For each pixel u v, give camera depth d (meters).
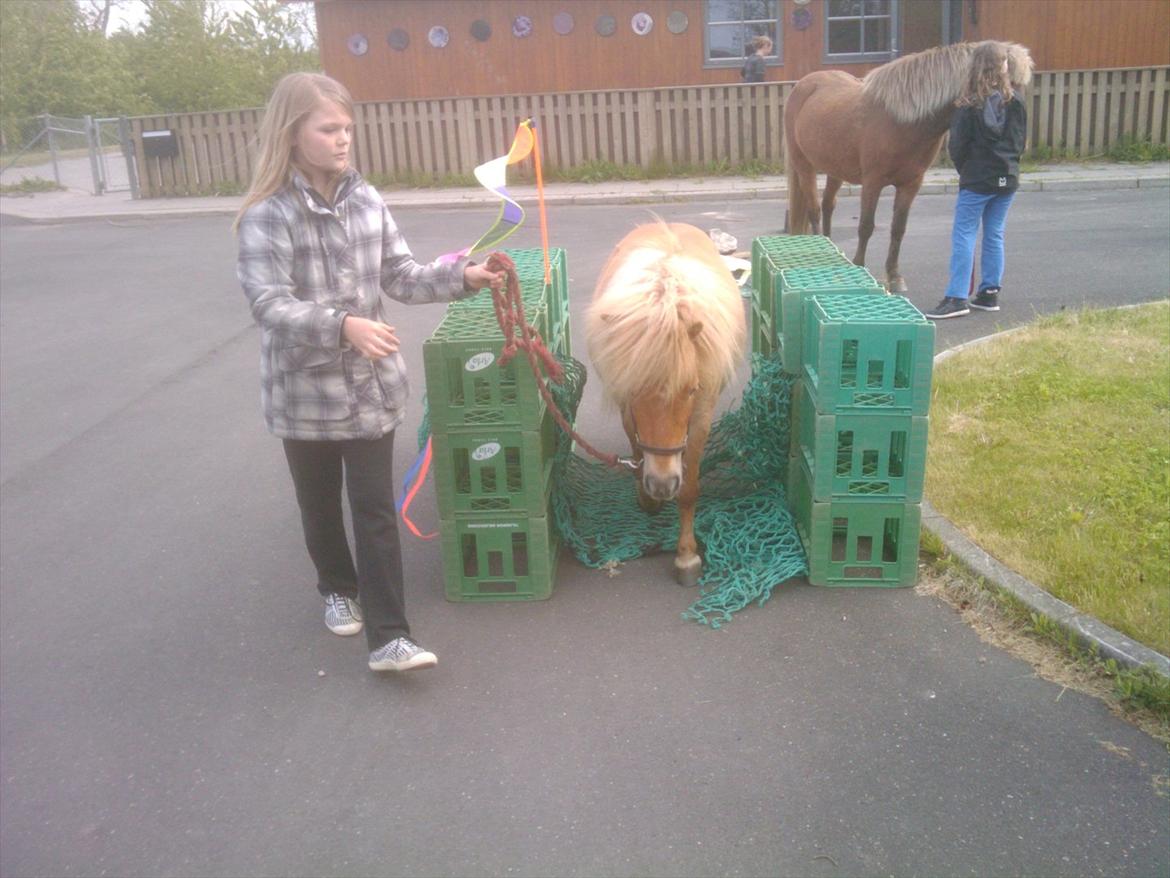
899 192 8.30
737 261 9.22
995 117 7.24
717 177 16.41
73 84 30.08
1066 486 4.73
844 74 9.41
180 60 26.88
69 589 4.64
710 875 2.80
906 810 3.01
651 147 16.67
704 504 4.94
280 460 6.12
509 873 2.84
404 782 3.24
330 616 4.14
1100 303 7.98
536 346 3.80
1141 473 4.78
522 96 16.67
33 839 3.07
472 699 3.66
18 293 10.99
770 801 3.07
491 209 15.16
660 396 3.65
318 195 3.32
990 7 16.55
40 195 20.38
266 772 3.33
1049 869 2.76
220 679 3.88
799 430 4.62
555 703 3.60
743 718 3.46
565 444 4.73
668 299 3.62
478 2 18.55
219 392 7.42
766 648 3.87
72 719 3.67
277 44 28.38
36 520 5.40
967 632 3.90
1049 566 4.11
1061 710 3.42
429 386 4.05
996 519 4.51
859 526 4.18
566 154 16.92
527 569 4.55
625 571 4.53
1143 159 15.22
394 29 18.88
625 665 3.81
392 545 3.66
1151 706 3.37
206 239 14.13
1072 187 13.92
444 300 3.62
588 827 3.00
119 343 8.83
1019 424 5.46
